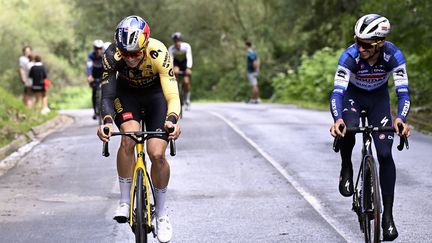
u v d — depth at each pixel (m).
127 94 10.34
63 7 94.69
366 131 9.91
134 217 9.61
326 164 18.23
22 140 24.62
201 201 14.24
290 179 16.36
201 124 28.08
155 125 10.22
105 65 9.93
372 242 10.66
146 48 9.91
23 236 11.84
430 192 14.62
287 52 67.31
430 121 27.75
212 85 78.12
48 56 90.69
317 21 56.22
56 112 36.34
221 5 70.81
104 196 15.02
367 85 10.57
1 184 16.55
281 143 22.27
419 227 11.91
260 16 69.00
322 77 45.72
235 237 11.56
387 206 10.07
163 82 10.03
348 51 10.41
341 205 13.70
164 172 10.05
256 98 46.56
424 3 30.28
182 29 72.56
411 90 34.34
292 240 11.31
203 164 18.53
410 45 31.98
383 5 31.48
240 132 25.30
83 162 19.62
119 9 72.31
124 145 9.98
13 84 85.38
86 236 11.77
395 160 18.55
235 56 74.06
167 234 10.21
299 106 41.06
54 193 15.43
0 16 86.94
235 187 15.60
